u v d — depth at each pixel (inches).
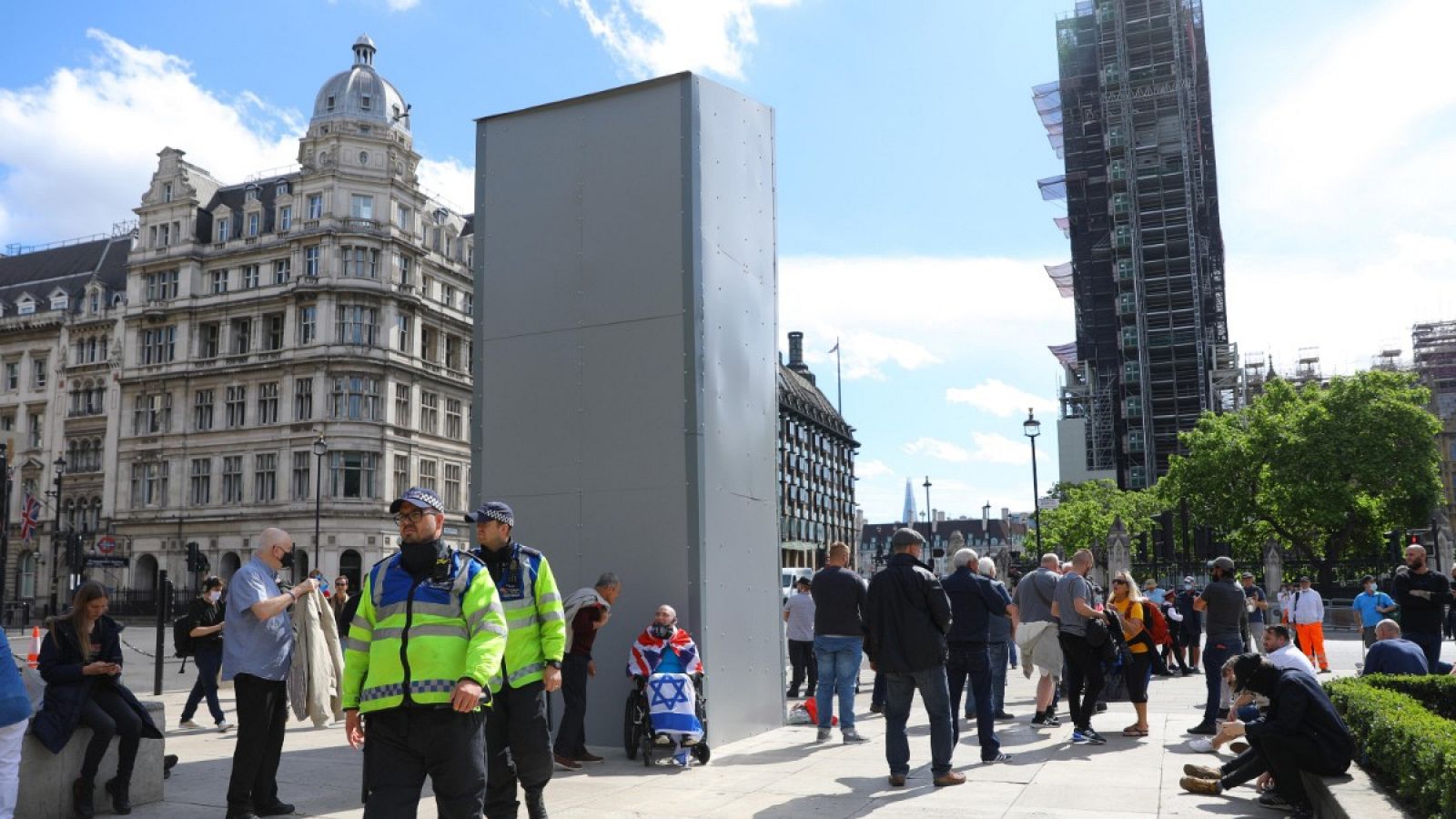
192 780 356.5
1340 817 252.5
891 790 326.6
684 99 446.6
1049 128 3988.7
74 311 2687.0
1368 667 400.2
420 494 202.7
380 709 191.9
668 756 392.8
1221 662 427.5
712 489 431.2
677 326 433.1
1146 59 3486.7
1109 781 339.0
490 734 257.9
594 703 425.1
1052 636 477.7
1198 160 3612.2
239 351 2375.7
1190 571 1574.8
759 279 492.7
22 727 247.0
